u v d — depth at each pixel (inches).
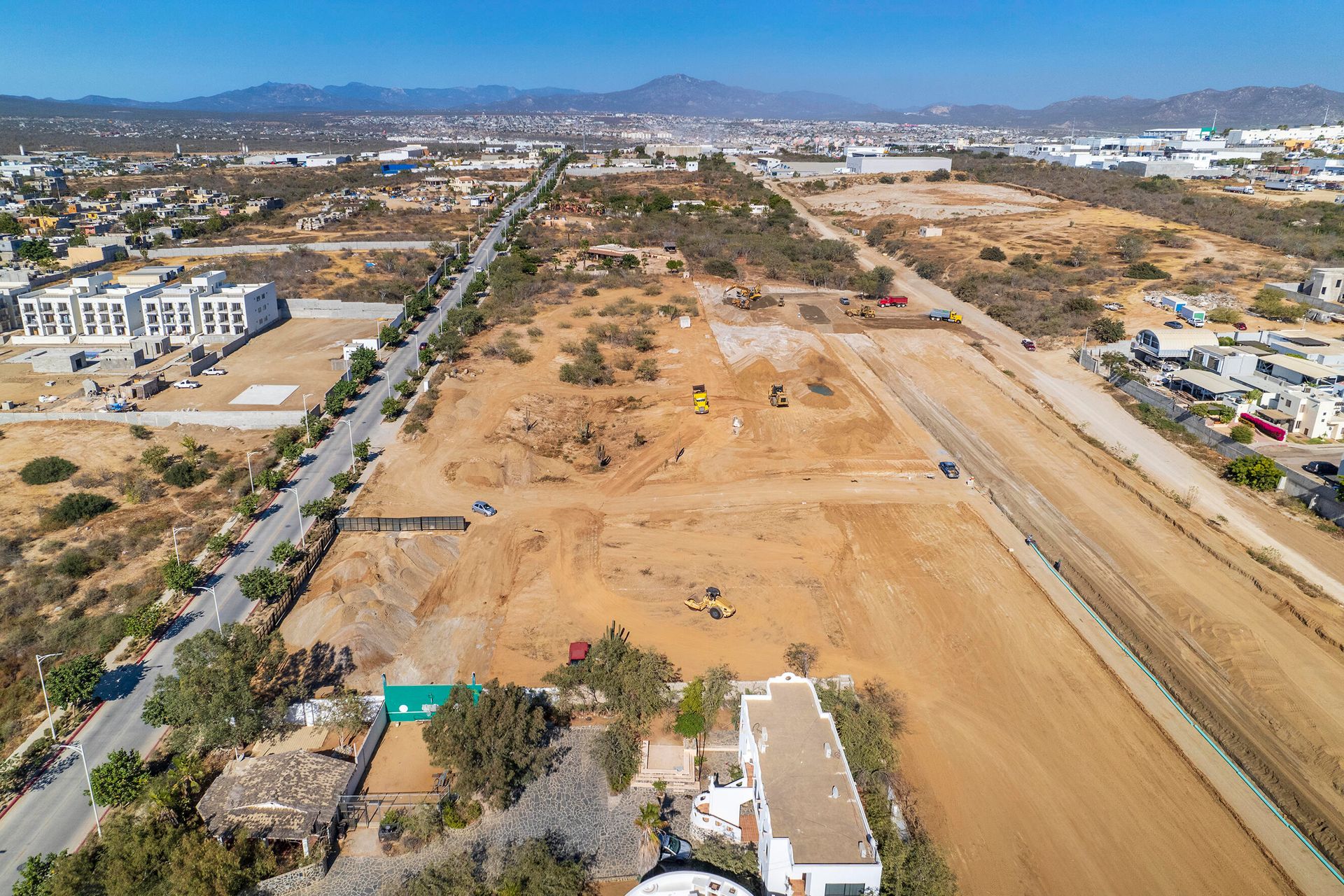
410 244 7775.6
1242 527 2984.7
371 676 2176.4
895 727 2023.9
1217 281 6008.9
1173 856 1683.1
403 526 2910.9
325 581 2571.4
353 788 1781.5
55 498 3053.6
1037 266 6712.6
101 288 5118.1
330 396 3956.7
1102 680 2207.2
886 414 3991.1
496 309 5659.5
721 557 2787.9
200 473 3277.6
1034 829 1740.9
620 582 2635.3
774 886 1482.5
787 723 1740.9
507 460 3425.2
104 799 1675.7
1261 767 1925.4
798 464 3479.3
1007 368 4702.3
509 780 1763.0
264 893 1539.1
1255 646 2332.7
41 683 2090.3
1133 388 4252.0
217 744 1854.1
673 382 4379.9
